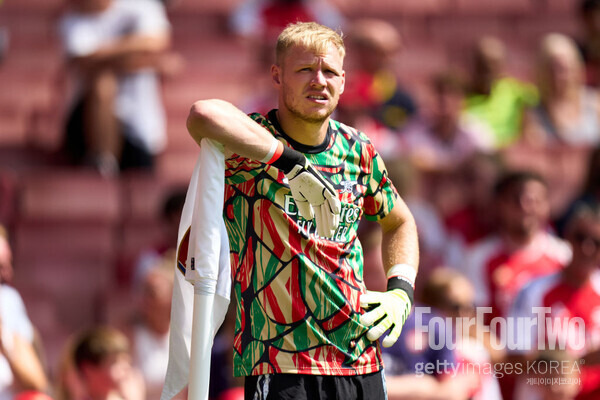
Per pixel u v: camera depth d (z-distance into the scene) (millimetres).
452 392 15891
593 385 17281
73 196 25719
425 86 33312
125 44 26656
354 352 9352
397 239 10227
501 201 21297
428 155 26500
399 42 35312
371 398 9477
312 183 9062
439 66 34781
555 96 29516
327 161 9500
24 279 24656
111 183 25875
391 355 15977
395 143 26578
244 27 32281
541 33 36938
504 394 17641
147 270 22172
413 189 22734
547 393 17281
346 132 9703
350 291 9391
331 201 9125
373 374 9555
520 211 21016
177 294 9742
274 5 32219
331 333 9266
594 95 30172
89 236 25453
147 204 25875
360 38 27469
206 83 31438
